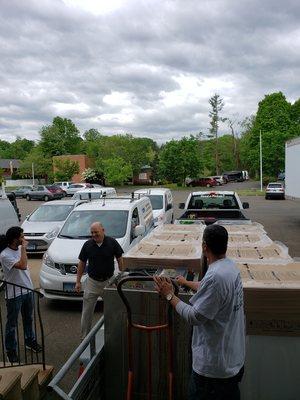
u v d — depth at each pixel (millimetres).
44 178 70562
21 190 44188
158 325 3385
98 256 6059
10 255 5484
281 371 3311
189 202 11367
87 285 6152
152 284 3672
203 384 2859
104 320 3514
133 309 3426
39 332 6566
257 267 3920
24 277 5613
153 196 15133
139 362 3447
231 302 2787
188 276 4004
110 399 3559
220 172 82500
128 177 61750
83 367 3625
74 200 15258
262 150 54312
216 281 2736
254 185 58000
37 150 72562
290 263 4074
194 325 2809
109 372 3535
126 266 4113
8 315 5469
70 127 89438
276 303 3264
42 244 12453
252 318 3297
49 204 14508
